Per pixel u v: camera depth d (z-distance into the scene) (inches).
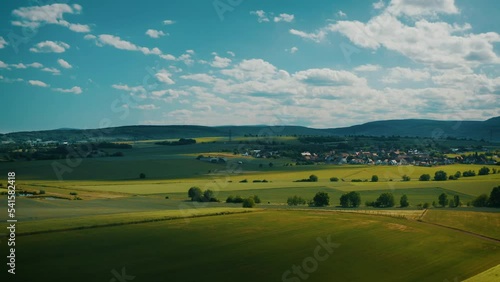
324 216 3408.0
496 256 2423.7
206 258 2225.6
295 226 3011.8
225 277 1968.5
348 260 2287.2
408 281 2021.4
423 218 3437.5
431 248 2549.2
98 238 2436.0
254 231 2824.8
